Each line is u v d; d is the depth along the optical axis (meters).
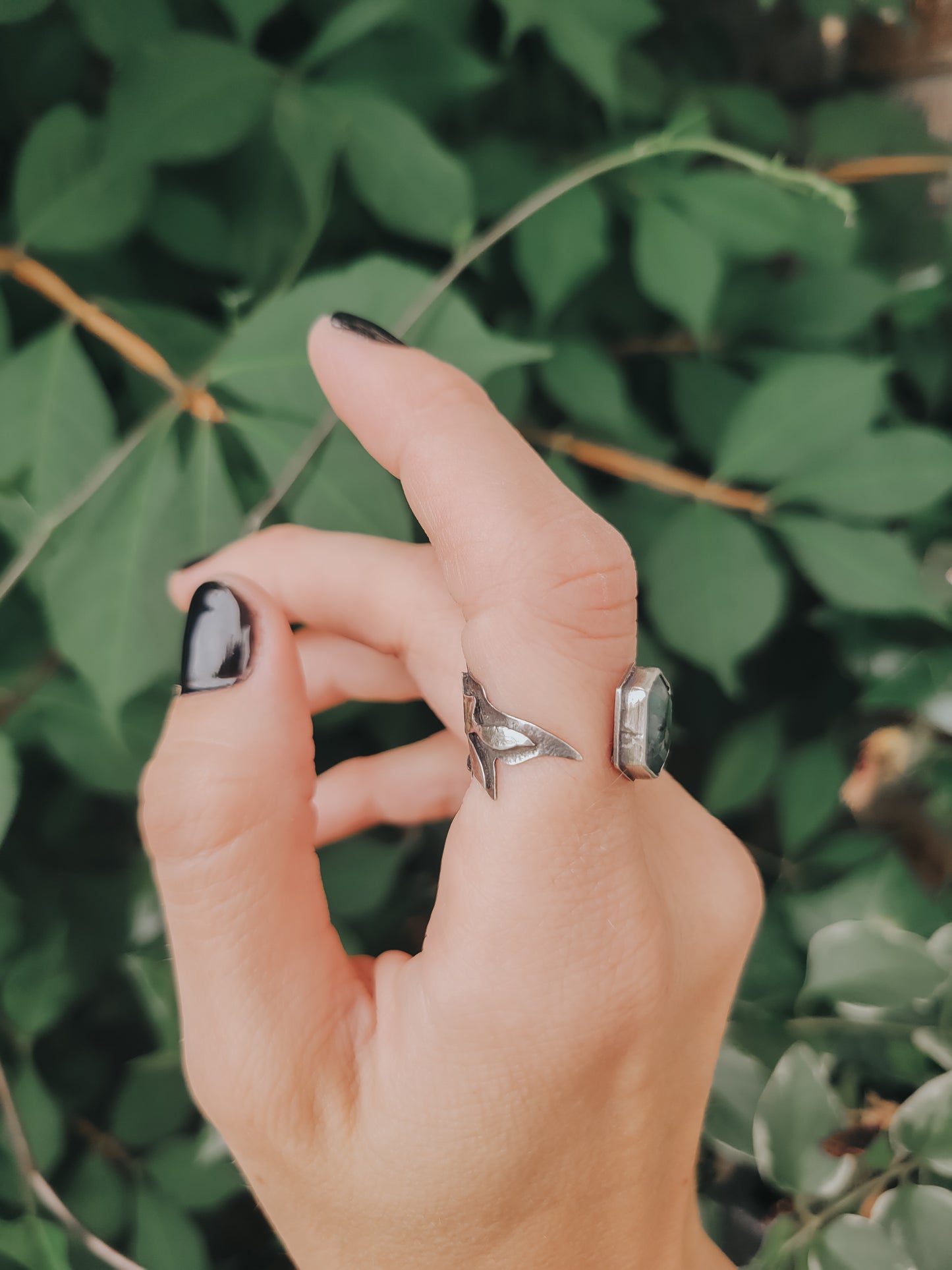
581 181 0.25
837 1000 0.27
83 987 0.27
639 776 0.19
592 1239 0.21
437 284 0.23
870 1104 0.30
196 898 0.20
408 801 0.26
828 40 0.33
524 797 0.19
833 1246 0.25
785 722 0.33
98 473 0.23
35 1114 0.26
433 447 0.20
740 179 0.26
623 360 0.29
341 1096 0.20
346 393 0.21
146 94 0.23
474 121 0.27
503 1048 0.20
